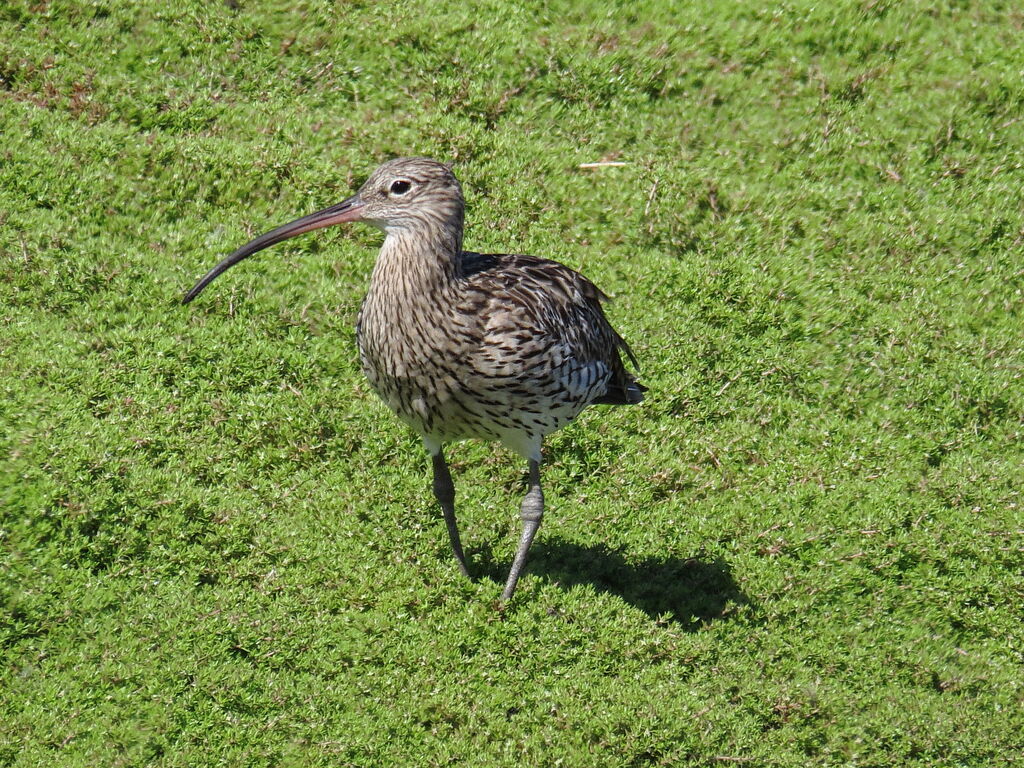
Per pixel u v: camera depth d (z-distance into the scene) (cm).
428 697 1016
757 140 1606
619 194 1509
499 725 1005
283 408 1234
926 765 1061
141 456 1159
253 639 1030
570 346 1035
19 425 1144
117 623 1027
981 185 1571
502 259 1089
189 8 1605
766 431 1327
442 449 1174
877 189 1568
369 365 1039
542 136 1590
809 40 1684
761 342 1392
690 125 1612
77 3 1580
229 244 1384
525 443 1059
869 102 1641
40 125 1461
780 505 1238
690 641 1094
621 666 1066
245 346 1280
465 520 1173
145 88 1538
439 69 1623
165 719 968
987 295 1470
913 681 1129
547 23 1677
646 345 1356
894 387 1377
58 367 1212
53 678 988
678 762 1005
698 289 1420
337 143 1526
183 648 1012
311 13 1638
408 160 1005
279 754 962
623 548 1185
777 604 1150
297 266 1384
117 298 1304
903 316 1434
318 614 1060
